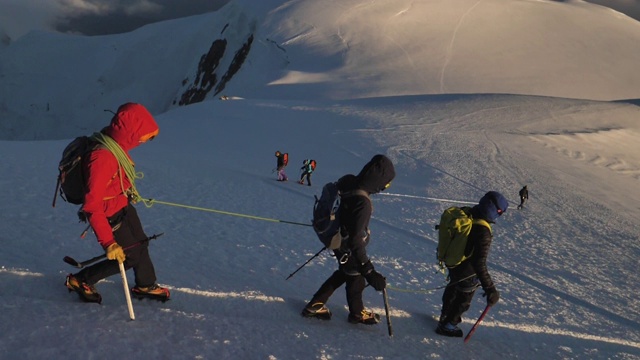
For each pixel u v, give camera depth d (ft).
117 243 14.25
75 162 13.09
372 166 15.52
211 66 595.06
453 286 17.87
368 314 17.48
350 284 17.01
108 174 13.26
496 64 386.11
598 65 402.93
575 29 447.42
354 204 15.42
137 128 13.64
